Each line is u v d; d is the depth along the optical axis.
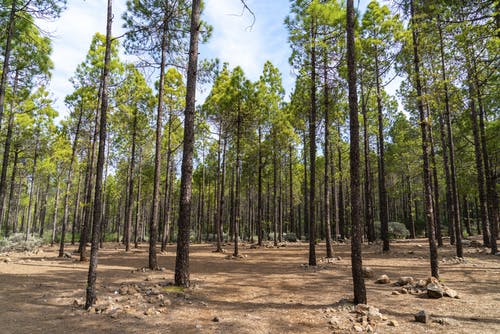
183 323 5.38
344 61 10.74
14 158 21.30
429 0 7.36
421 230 33.19
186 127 8.59
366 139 19.56
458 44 7.59
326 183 14.68
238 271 11.53
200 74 12.66
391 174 30.89
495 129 17.48
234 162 26.64
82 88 15.80
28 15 10.94
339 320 5.43
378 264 12.30
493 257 12.73
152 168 26.84
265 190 36.62
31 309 6.13
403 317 5.56
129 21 11.24
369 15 14.25
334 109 15.36
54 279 9.30
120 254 18.66
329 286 8.59
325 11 10.86
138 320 5.51
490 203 14.07
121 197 34.75
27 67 12.81
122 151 24.20
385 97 23.78
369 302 6.64
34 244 21.94
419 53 9.12
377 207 42.34
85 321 5.45
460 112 15.01
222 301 6.99
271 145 23.06
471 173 19.06
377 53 11.90
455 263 11.52
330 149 22.41
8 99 14.42
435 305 6.29
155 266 11.54
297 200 40.09
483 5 6.77
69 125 18.55
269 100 21.55
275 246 23.52
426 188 8.86
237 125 19.17
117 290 7.57
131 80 16.56
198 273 11.02
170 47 11.71
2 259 13.82
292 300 7.05
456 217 12.66
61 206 42.41
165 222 20.69
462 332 4.73
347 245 21.69
